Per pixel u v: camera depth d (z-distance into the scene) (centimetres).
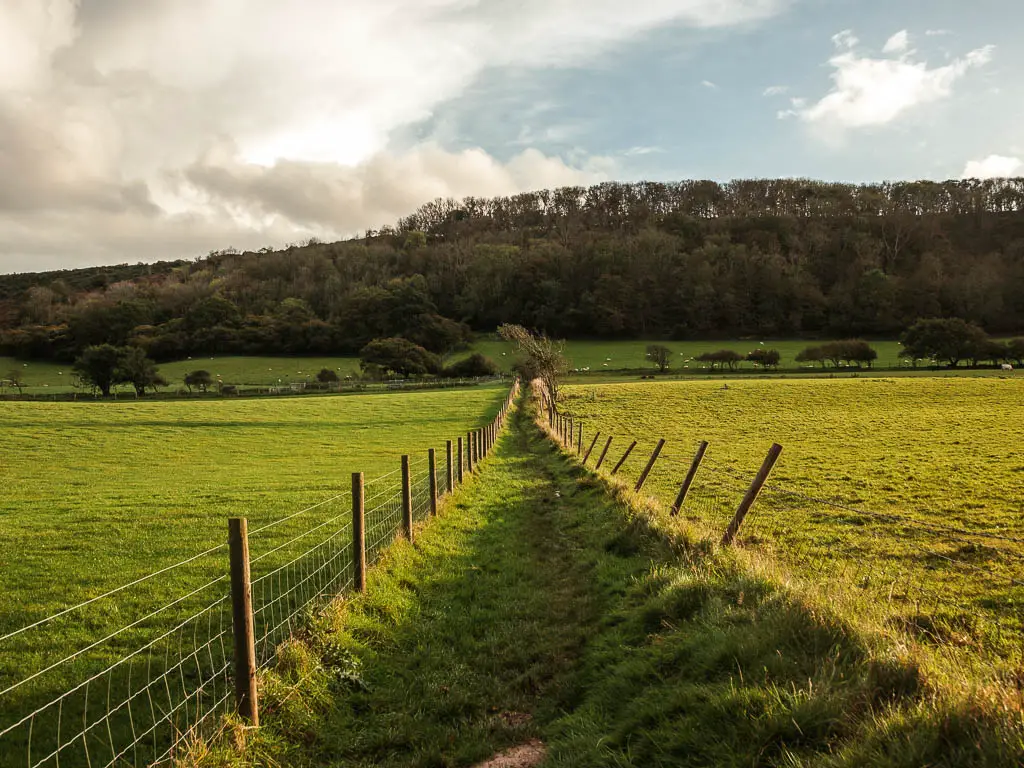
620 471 2388
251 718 545
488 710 618
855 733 421
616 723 536
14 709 624
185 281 19075
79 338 13925
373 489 2075
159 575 1098
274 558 1189
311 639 705
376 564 993
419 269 18500
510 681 673
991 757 366
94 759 528
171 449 3719
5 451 3591
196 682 672
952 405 5094
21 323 15512
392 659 718
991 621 827
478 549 1209
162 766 509
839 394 6059
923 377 7544
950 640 727
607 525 1246
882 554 1228
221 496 2022
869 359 10894
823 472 2348
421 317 14075
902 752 384
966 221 19550
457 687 656
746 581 733
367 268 18275
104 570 1149
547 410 5366
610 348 14312
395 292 14650
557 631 793
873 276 15088
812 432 3866
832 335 14938
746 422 4550
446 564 1093
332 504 1816
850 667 505
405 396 6912
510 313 16462
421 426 4722
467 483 1969
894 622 674
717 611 669
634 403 5919
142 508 1812
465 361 11562
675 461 2708
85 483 2478
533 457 2802
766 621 607
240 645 543
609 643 716
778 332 15338
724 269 16400
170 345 13800
